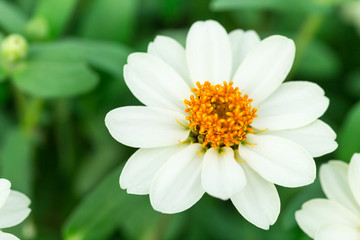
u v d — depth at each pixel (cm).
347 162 24
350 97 30
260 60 23
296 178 22
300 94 23
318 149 22
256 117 23
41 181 28
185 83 23
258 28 30
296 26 31
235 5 26
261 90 23
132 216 26
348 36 31
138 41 29
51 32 26
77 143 29
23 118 27
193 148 22
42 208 28
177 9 29
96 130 28
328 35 31
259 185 22
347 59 31
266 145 22
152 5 30
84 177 28
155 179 21
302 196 24
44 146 29
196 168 22
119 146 28
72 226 23
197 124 22
